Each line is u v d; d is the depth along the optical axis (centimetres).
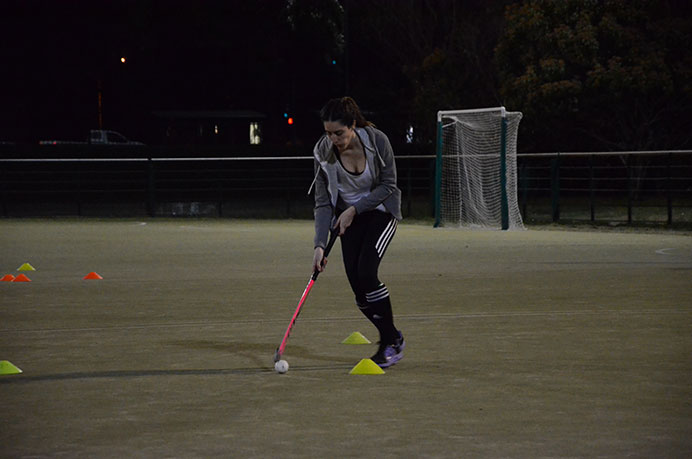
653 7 3691
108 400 646
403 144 4350
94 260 1822
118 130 5872
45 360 806
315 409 612
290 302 1188
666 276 1454
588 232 2586
